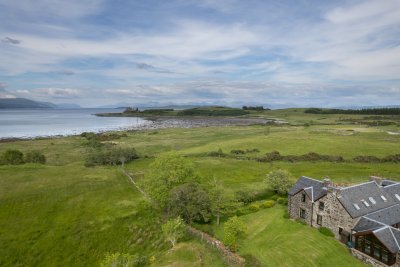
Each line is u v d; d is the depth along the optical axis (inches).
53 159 4977.9
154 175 2746.1
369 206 2101.4
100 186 3371.1
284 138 6781.5
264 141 6422.2
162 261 1943.9
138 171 4106.8
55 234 2290.8
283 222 2380.7
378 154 4977.9
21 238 2210.9
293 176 3673.7
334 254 1888.5
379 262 1738.4
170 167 2753.4
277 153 5083.7
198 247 2080.5
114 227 2439.7
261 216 2534.5
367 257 1800.0
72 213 2637.8
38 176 3683.6
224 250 1988.2
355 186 2225.6
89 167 4357.8
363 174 3865.7
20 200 2847.0
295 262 1796.3
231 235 1982.0
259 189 3184.1
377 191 2282.2
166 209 2714.1
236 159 4881.9
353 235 1916.8
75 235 2300.7
